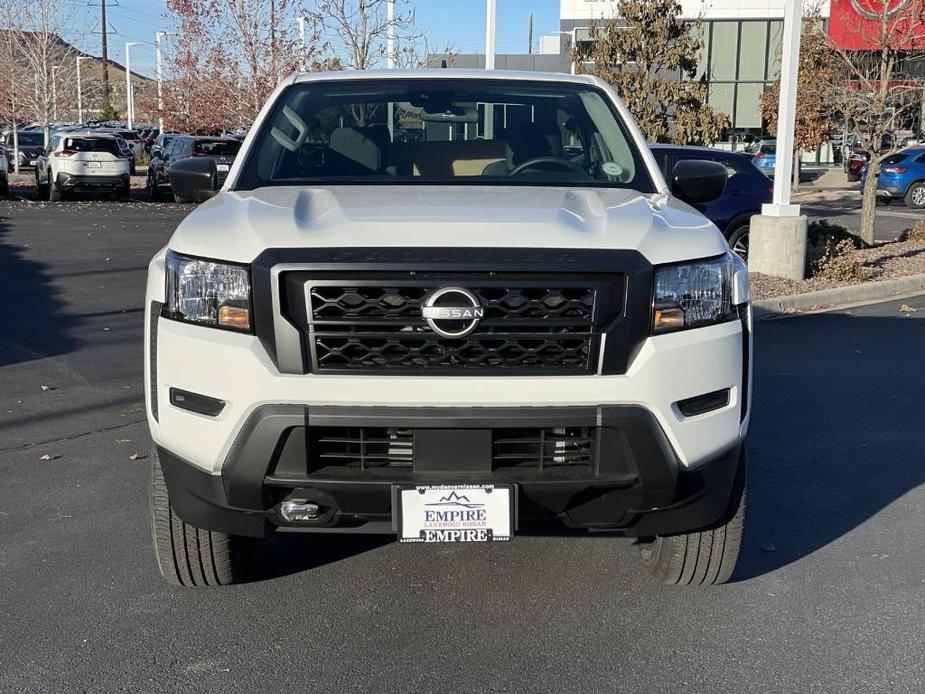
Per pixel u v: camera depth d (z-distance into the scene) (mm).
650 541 4441
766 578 4348
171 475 3582
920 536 4859
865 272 13680
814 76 20172
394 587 4250
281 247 3389
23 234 19000
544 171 4680
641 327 3404
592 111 5043
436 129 4867
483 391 3314
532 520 3533
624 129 4965
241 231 3535
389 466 3436
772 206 13297
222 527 3588
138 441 6328
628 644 3738
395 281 3314
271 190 4238
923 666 3576
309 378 3318
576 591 4211
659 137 17719
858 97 17125
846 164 42656
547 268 3336
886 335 10164
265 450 3338
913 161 31688
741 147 45469
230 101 25328
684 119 17422
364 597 4152
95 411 6992
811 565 4496
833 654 3664
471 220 3547
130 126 59594
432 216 3600
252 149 4719
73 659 3607
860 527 4980
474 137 4859
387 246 3363
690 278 3520
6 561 4473
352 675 3508
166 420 3539
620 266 3375
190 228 3693
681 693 3387
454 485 3354
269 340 3357
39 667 3545
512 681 3467
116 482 5559
